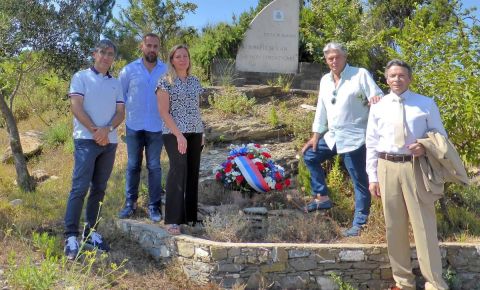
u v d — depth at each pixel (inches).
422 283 211.9
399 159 197.5
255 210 251.0
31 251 212.4
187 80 222.2
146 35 247.6
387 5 680.4
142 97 245.3
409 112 197.8
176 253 212.4
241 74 483.2
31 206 263.4
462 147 258.8
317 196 250.7
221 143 345.1
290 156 316.2
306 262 206.5
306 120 355.9
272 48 491.8
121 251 223.3
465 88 250.1
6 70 301.1
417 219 195.9
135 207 251.4
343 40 522.0
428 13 507.8
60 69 314.3
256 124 356.5
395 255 203.2
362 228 230.8
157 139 244.2
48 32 293.3
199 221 236.8
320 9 549.0
